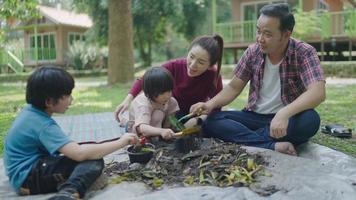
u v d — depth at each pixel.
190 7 21.34
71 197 2.03
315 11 14.06
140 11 20.06
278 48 2.98
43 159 2.27
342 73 12.55
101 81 15.74
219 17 24.83
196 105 3.18
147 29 21.47
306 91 2.87
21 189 2.29
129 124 3.08
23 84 15.02
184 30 22.53
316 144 3.13
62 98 2.27
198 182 2.34
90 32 20.97
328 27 13.77
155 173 2.46
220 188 2.22
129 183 2.37
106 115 6.08
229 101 3.29
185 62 3.46
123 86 11.16
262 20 2.89
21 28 22.11
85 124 5.23
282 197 2.07
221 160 2.56
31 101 2.28
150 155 2.67
